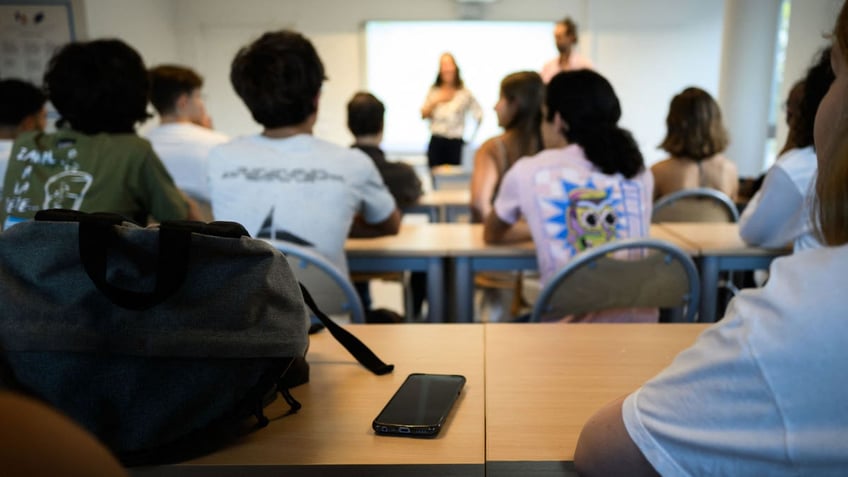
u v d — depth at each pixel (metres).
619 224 1.72
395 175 2.81
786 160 1.79
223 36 6.93
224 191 1.68
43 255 0.77
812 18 4.28
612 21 6.86
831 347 0.52
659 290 1.63
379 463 0.78
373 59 7.00
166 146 2.71
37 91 2.64
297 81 1.64
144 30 5.92
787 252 2.01
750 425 0.56
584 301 1.60
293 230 1.66
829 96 0.61
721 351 0.58
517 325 1.26
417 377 1.00
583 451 0.73
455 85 5.96
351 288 1.53
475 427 0.86
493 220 1.96
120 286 0.77
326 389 0.99
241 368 0.82
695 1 6.79
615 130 1.75
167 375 0.79
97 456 0.32
